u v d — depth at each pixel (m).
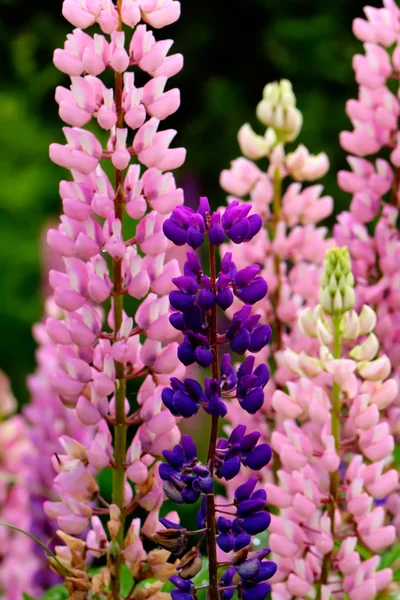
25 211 3.21
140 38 1.15
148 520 1.16
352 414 1.17
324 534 1.16
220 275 1.08
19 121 3.53
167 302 1.15
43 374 1.39
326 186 3.67
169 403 1.08
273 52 4.02
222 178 1.31
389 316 1.26
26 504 1.41
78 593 1.15
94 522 1.17
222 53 4.34
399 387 1.25
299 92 4.02
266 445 1.08
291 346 1.25
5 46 4.10
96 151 1.14
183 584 1.08
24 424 1.49
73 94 1.15
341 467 1.23
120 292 1.15
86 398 1.16
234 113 4.16
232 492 1.25
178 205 1.11
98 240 1.14
